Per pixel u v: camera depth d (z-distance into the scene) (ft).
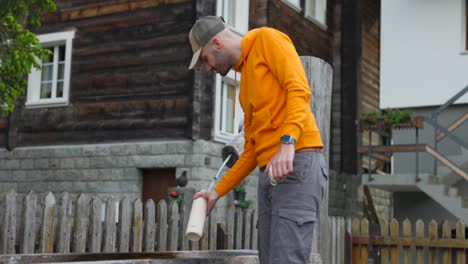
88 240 26.96
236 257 17.03
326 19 84.58
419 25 73.00
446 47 71.61
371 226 37.58
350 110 85.15
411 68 73.00
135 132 63.87
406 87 73.10
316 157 14.26
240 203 59.16
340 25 86.38
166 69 63.05
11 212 24.45
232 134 62.95
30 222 25.11
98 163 64.69
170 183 61.36
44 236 25.46
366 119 61.05
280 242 13.99
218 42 14.66
